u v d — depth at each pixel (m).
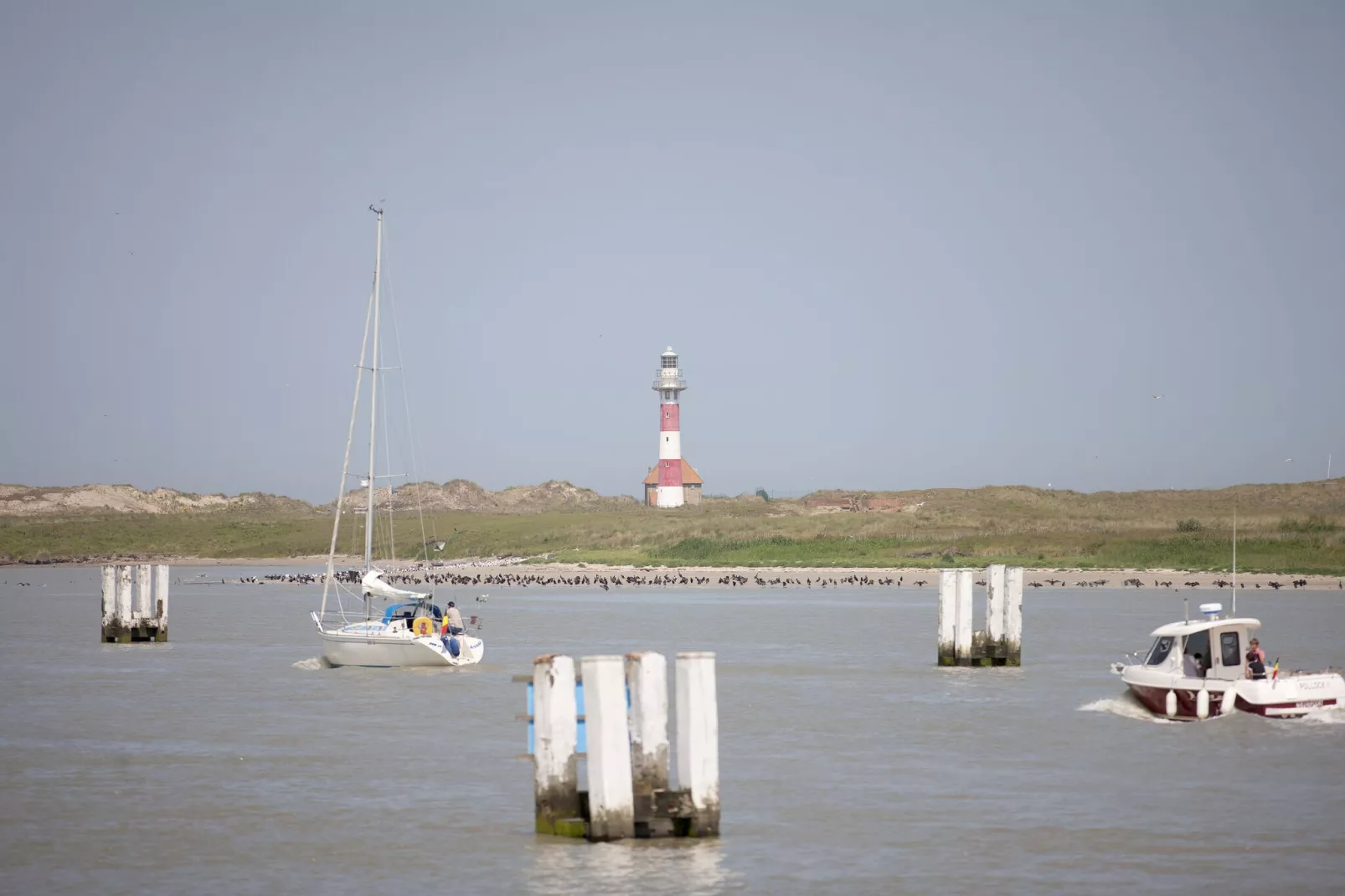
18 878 81.88
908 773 108.62
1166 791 101.56
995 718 135.25
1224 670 133.38
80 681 172.75
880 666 185.00
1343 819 93.31
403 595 194.38
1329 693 131.75
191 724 135.12
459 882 79.62
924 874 80.88
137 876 82.00
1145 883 79.50
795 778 106.81
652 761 84.25
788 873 80.75
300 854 86.06
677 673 84.38
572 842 84.56
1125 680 139.00
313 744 123.56
